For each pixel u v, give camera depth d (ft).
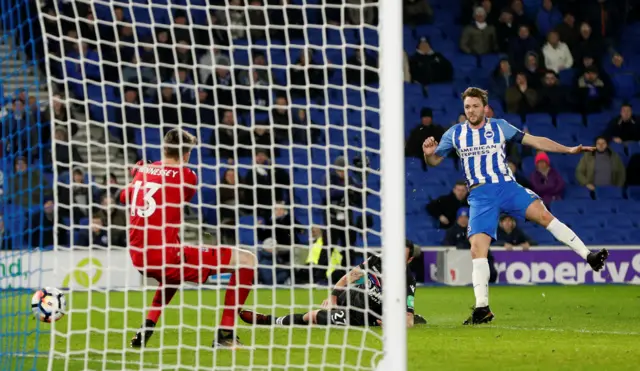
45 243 119.96
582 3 182.91
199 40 149.69
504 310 95.14
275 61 153.28
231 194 130.52
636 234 159.84
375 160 152.97
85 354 58.23
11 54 70.03
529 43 170.60
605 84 171.32
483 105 81.10
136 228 63.57
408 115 173.37
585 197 163.53
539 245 148.36
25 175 121.19
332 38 161.58
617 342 66.74
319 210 128.98
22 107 111.55
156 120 140.15
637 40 184.24
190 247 63.62
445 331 74.13
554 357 59.11
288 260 127.24
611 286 132.67
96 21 64.80
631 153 167.63
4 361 57.72
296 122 139.95
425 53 168.96
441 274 135.33
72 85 140.46
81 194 124.88
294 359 57.98
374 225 126.72
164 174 64.03
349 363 56.39
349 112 157.99
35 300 64.03
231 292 63.21
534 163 166.50
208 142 135.44
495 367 55.16
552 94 169.17
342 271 125.29
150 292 121.49
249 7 65.46
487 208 81.41
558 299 109.70
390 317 50.16
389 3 51.60
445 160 162.61
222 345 62.49
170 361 57.82
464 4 176.45
